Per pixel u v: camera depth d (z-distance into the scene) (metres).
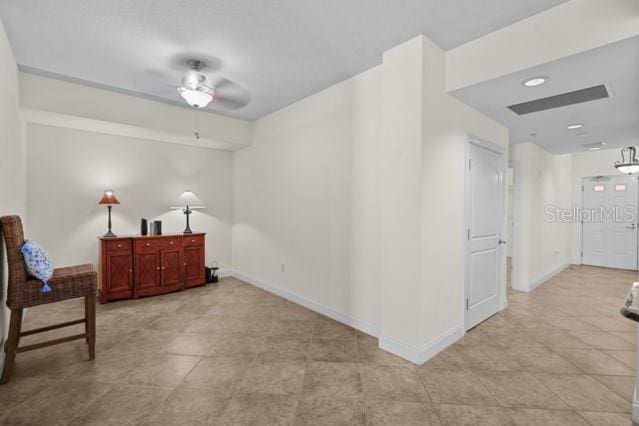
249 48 2.66
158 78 3.26
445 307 2.74
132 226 4.42
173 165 4.78
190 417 1.82
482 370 2.35
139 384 2.14
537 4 2.06
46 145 3.78
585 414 1.86
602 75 2.33
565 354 2.61
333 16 2.21
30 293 2.19
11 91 2.65
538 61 2.16
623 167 5.12
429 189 2.51
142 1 2.07
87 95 3.48
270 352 2.62
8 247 2.12
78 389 2.07
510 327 3.20
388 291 2.64
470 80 2.51
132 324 3.20
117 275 3.92
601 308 3.82
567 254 6.57
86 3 2.09
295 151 3.95
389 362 2.46
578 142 4.59
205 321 3.30
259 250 4.68
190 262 4.57
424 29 2.35
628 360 2.51
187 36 2.49
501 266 3.72
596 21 1.93
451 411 1.89
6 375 2.12
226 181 5.35
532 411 1.89
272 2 2.07
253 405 1.93
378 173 2.92
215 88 3.49
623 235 6.29
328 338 2.90
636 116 3.29
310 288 3.72
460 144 2.89
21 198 3.29
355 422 1.79
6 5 2.10
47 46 2.64
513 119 3.43
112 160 4.25
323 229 3.54
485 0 2.02
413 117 2.45
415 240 2.44
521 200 4.67
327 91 3.48
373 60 2.84
